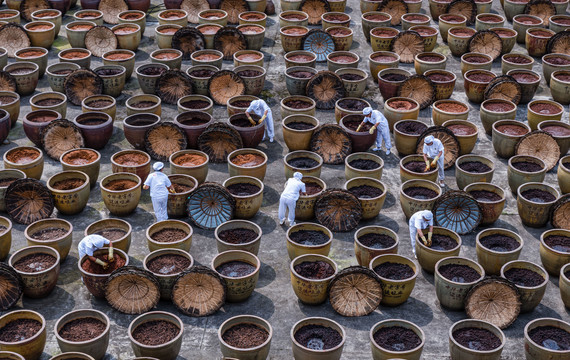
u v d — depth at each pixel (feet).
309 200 63.00
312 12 108.27
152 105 79.87
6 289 52.70
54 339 50.60
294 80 84.33
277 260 59.41
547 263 57.77
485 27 102.83
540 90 89.35
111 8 106.93
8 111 77.25
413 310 54.03
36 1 105.81
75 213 64.69
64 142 72.79
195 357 49.26
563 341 49.06
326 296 53.83
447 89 83.56
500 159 75.00
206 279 53.06
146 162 67.87
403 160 69.36
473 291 52.39
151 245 57.06
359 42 102.68
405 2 106.93
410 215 63.77
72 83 82.74
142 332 48.78
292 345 47.70
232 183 66.44
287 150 76.43
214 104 83.97
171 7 108.68
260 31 100.32
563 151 73.72
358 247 56.70
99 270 54.65
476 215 62.85
